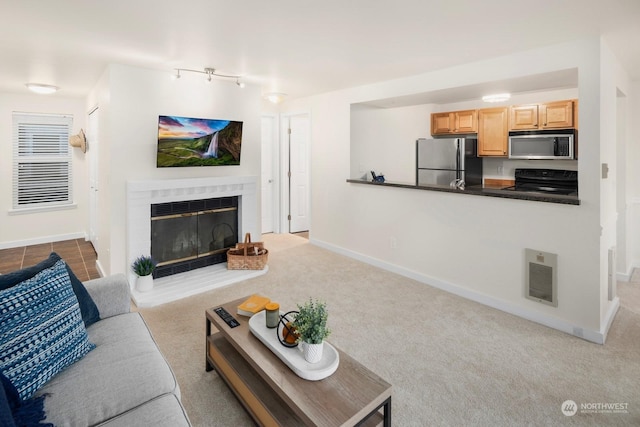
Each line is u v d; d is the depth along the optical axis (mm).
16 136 5207
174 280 3779
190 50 2975
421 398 2047
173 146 3697
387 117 5227
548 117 4535
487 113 5055
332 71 3678
